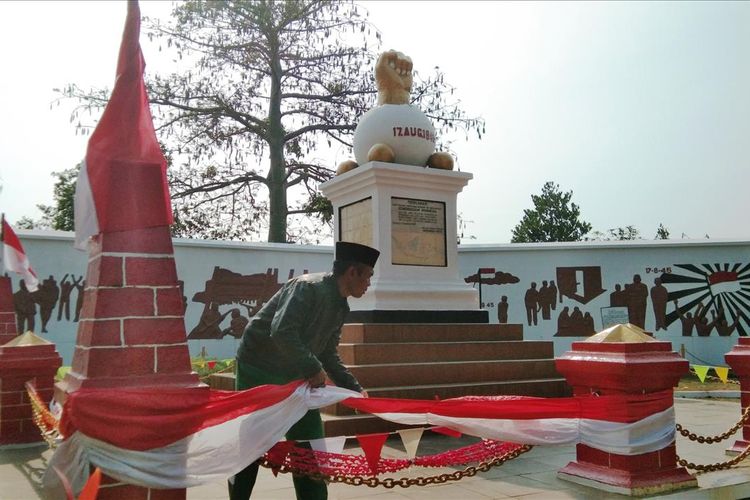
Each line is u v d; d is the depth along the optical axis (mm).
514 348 8188
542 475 5062
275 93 20234
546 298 16094
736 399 11141
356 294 3889
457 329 8180
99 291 2992
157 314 3092
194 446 3219
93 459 2926
